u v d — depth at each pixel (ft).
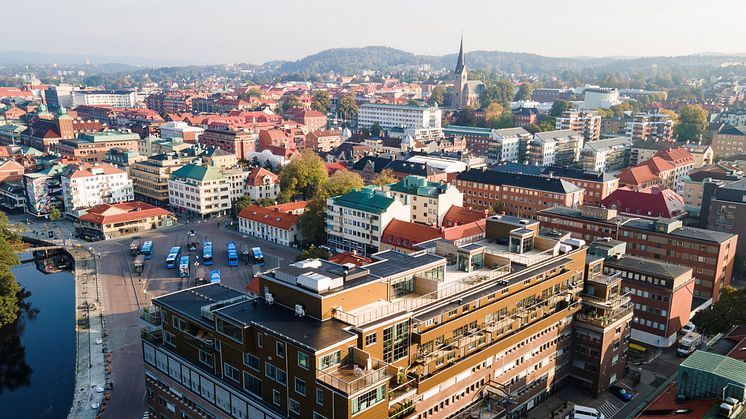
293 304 270.67
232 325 263.29
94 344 458.09
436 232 581.12
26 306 575.79
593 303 384.27
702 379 273.13
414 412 270.67
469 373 308.19
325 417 233.76
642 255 556.10
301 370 239.09
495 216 407.03
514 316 329.31
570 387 395.34
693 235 530.68
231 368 276.41
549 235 401.08
